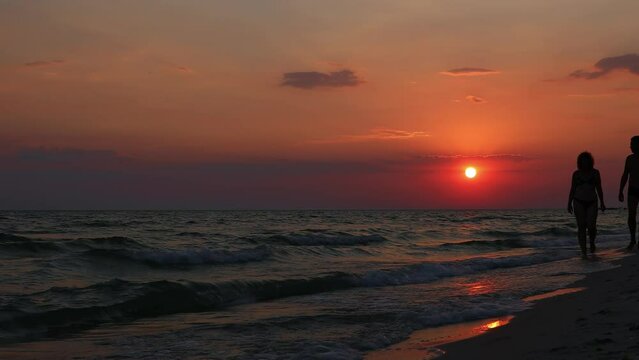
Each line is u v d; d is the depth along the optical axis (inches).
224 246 721.6
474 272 460.4
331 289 378.9
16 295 315.0
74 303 298.4
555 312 255.6
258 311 302.5
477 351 196.5
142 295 319.0
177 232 1119.0
